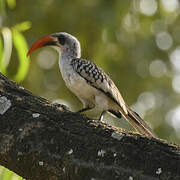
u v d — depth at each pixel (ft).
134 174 19.93
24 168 21.66
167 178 19.58
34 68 54.34
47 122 22.54
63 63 34.04
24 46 31.86
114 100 32.65
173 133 53.52
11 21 50.70
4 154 21.99
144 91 54.44
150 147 20.74
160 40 55.62
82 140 21.47
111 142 21.20
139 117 32.73
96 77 32.27
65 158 20.95
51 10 52.70
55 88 54.70
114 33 51.85
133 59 53.93
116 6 51.62
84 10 51.34
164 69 55.52
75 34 52.29
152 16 55.88
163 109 54.39
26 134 21.99
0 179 26.71
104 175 20.24
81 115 23.22
